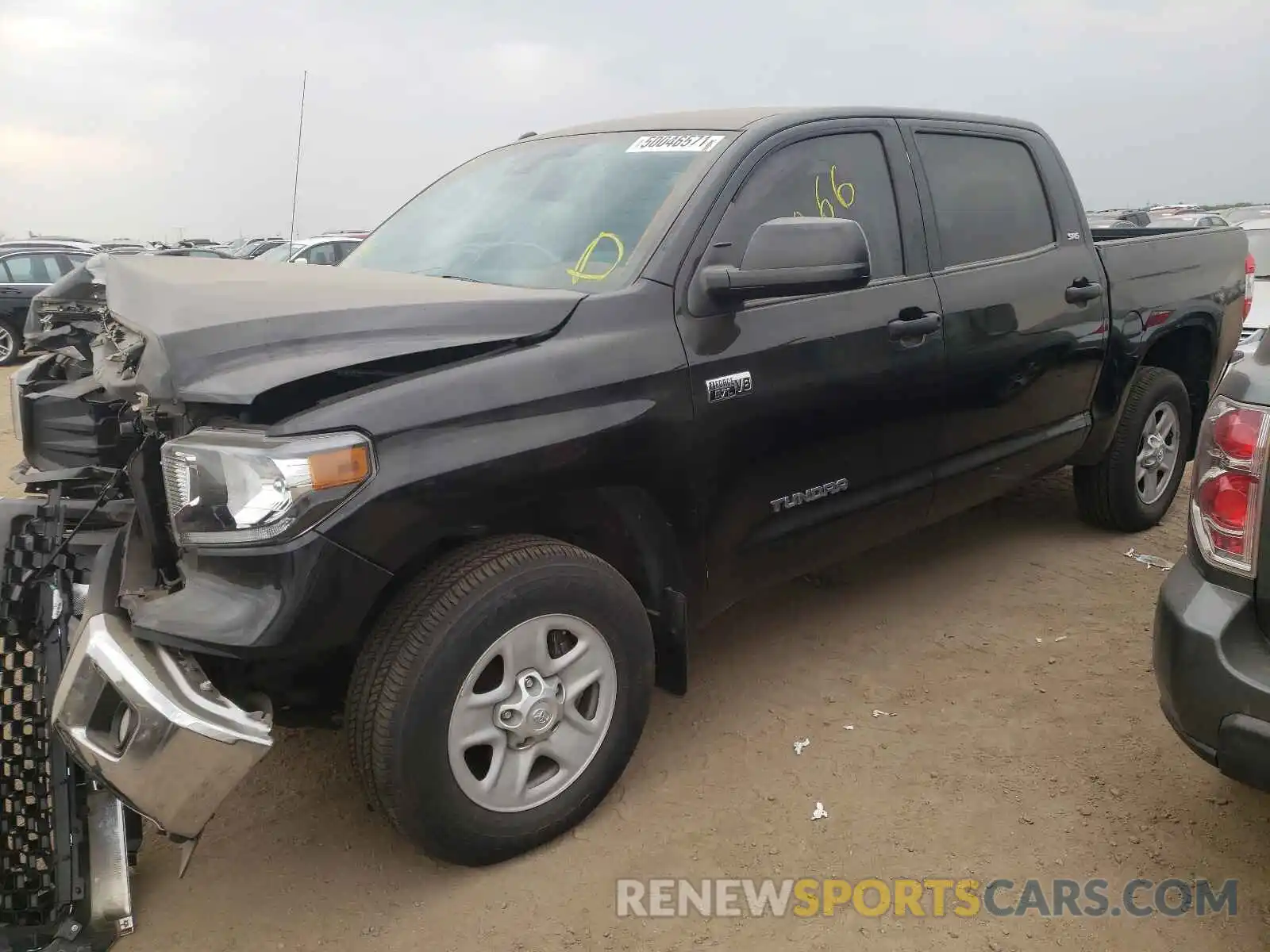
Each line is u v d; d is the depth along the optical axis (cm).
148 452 232
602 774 261
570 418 243
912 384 332
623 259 279
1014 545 462
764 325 289
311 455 206
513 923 231
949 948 220
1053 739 298
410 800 227
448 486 222
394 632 226
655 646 287
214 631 206
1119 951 217
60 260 1380
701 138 311
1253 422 208
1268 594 206
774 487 300
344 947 226
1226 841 250
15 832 235
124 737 204
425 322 236
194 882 249
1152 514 470
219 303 229
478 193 352
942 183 361
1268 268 966
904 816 264
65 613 246
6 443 746
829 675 341
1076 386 408
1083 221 417
